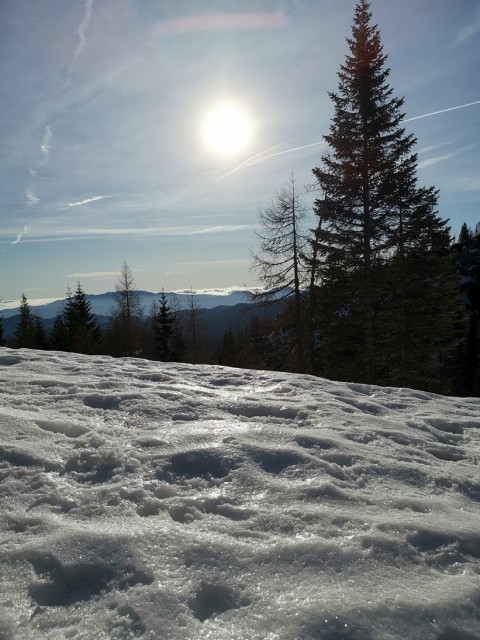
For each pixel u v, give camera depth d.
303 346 18.02
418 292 19.48
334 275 16.47
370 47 16.33
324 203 16.38
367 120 16.14
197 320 35.78
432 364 19.67
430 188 19.58
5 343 39.16
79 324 35.59
